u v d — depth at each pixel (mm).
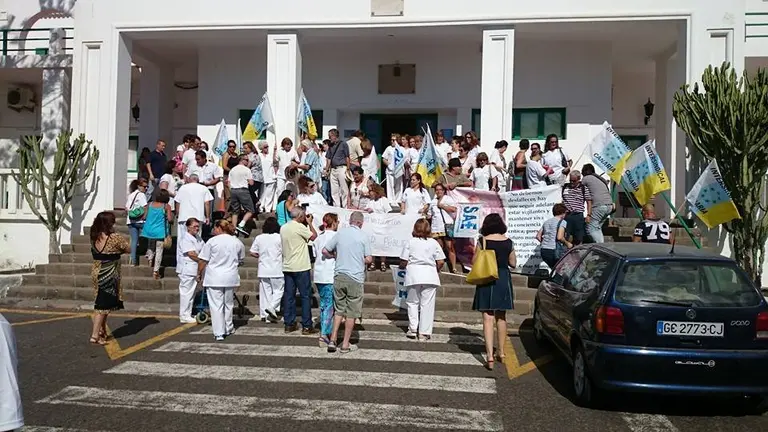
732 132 10562
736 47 12469
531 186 12172
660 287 5855
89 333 8914
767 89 10461
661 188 10211
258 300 10867
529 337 9102
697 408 6098
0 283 11891
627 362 5602
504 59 13445
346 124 16906
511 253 7492
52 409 5723
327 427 5371
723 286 5867
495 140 13469
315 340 8609
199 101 16781
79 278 11930
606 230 11938
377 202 11750
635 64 17125
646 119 18094
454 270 11305
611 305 5773
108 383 6539
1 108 18812
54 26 18609
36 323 9656
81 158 14125
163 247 11578
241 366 7238
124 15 14398
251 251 9789
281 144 14016
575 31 13984
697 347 5594
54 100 15641
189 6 14250
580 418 5730
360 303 8031
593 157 10883
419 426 5434
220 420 5500
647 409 6035
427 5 13672
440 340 8766
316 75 16641
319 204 11695
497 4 13414
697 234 11641
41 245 14430
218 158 16562
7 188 14625
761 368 5539
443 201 11234
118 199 14453
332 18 13914
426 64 16250
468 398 6238
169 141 17984
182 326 9461
